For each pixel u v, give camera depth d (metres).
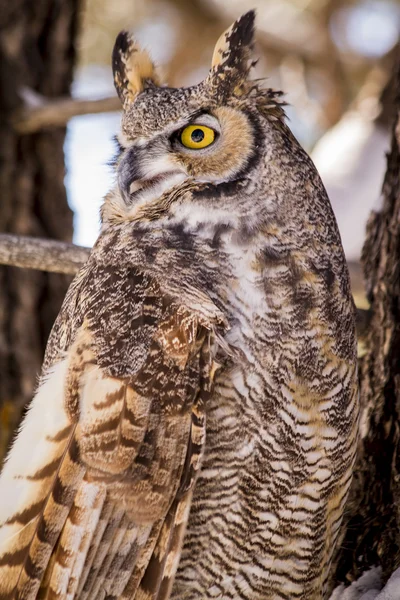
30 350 4.90
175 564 4.38
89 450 4.37
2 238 4.56
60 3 4.98
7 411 4.87
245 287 4.41
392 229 4.54
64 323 4.45
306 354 4.41
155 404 4.38
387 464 4.50
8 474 4.40
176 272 4.41
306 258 4.43
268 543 4.42
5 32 4.94
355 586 4.47
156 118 4.48
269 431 4.40
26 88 4.93
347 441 4.44
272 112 4.46
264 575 4.43
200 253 4.43
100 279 4.43
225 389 4.39
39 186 4.94
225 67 4.47
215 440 4.40
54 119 4.89
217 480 4.40
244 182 4.45
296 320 4.41
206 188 4.45
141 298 4.40
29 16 4.96
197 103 4.48
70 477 4.37
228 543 4.41
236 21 4.48
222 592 4.43
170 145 4.47
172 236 4.44
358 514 4.50
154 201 4.46
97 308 4.41
